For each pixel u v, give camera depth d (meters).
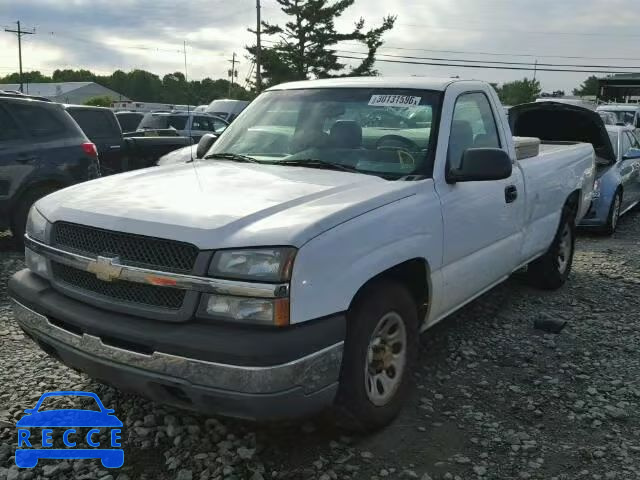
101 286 3.12
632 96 36.84
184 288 2.85
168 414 3.62
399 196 3.52
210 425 3.52
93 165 8.14
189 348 2.76
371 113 4.26
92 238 3.15
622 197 9.98
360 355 3.18
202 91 76.62
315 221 2.97
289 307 2.79
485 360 4.56
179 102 97.69
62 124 7.94
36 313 3.32
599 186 9.31
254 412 2.78
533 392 4.05
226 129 4.93
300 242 2.84
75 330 3.14
